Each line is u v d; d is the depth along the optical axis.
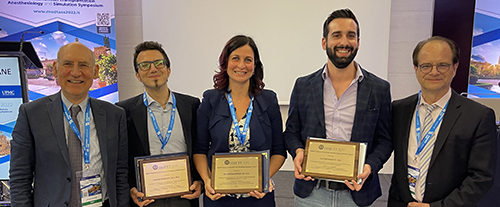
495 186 1.95
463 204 1.33
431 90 1.42
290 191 3.46
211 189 1.52
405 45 3.88
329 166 1.55
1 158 1.83
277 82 3.97
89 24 3.74
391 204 1.62
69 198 1.38
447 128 1.40
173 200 1.72
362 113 1.56
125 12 4.05
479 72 3.75
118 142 1.56
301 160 1.61
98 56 3.80
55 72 1.43
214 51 3.96
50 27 3.72
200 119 1.68
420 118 1.53
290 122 1.81
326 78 1.65
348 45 1.48
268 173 1.56
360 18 3.74
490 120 1.34
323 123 1.62
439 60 1.36
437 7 3.62
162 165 1.62
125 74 4.18
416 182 1.48
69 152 1.42
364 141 1.57
